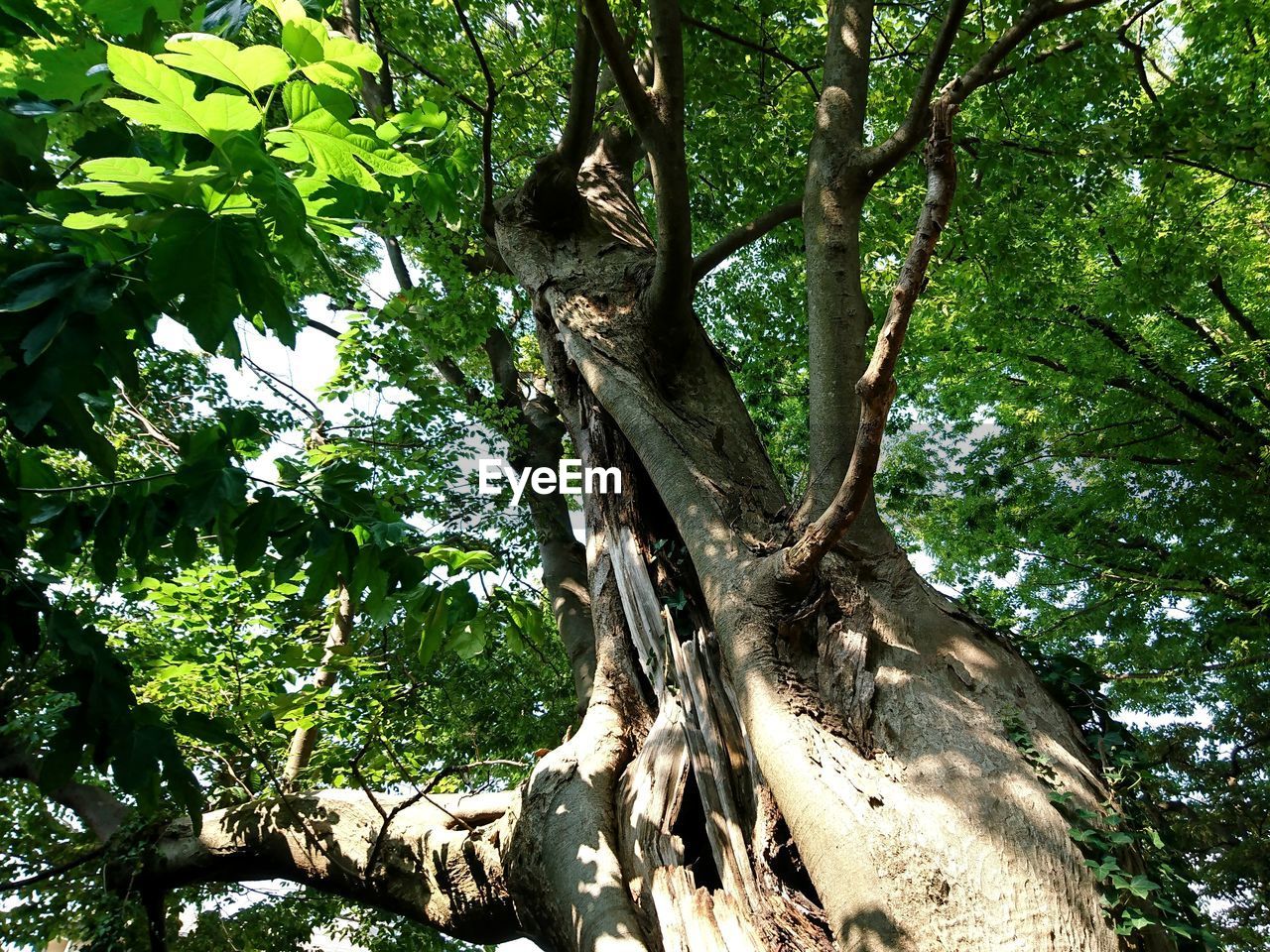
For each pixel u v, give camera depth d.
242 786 5.70
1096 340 11.70
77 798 6.42
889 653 3.95
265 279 2.08
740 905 3.59
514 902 4.52
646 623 5.19
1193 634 12.55
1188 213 9.89
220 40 1.74
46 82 2.33
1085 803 3.28
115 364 2.32
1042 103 8.76
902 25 9.57
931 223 2.96
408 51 9.81
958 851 3.03
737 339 12.92
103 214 2.14
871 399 3.18
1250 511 10.78
